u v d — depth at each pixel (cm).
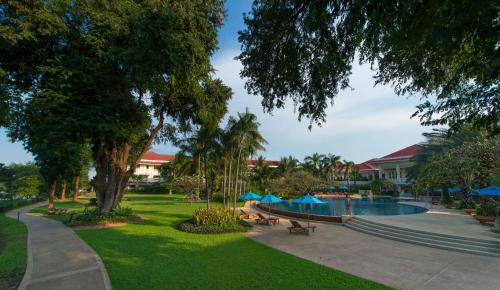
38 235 1419
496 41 330
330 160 5584
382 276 766
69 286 676
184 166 4197
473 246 1043
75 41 1352
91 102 1412
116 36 1397
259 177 4744
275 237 1357
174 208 2933
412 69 529
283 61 653
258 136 2061
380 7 416
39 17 1066
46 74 1331
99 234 1402
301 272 784
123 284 688
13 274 776
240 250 1062
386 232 1377
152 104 2034
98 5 1364
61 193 5434
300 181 4078
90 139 1762
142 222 1852
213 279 724
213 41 1619
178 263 877
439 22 351
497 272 795
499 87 381
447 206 2639
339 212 2650
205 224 1562
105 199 1897
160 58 1316
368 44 512
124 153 2028
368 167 6062
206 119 1897
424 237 1214
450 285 696
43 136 1404
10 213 2827
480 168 1758
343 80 638
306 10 545
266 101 746
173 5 1380
